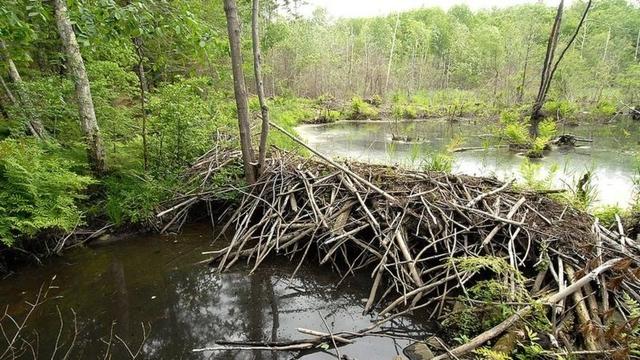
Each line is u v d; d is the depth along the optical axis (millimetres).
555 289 3580
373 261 4859
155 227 6055
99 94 7359
